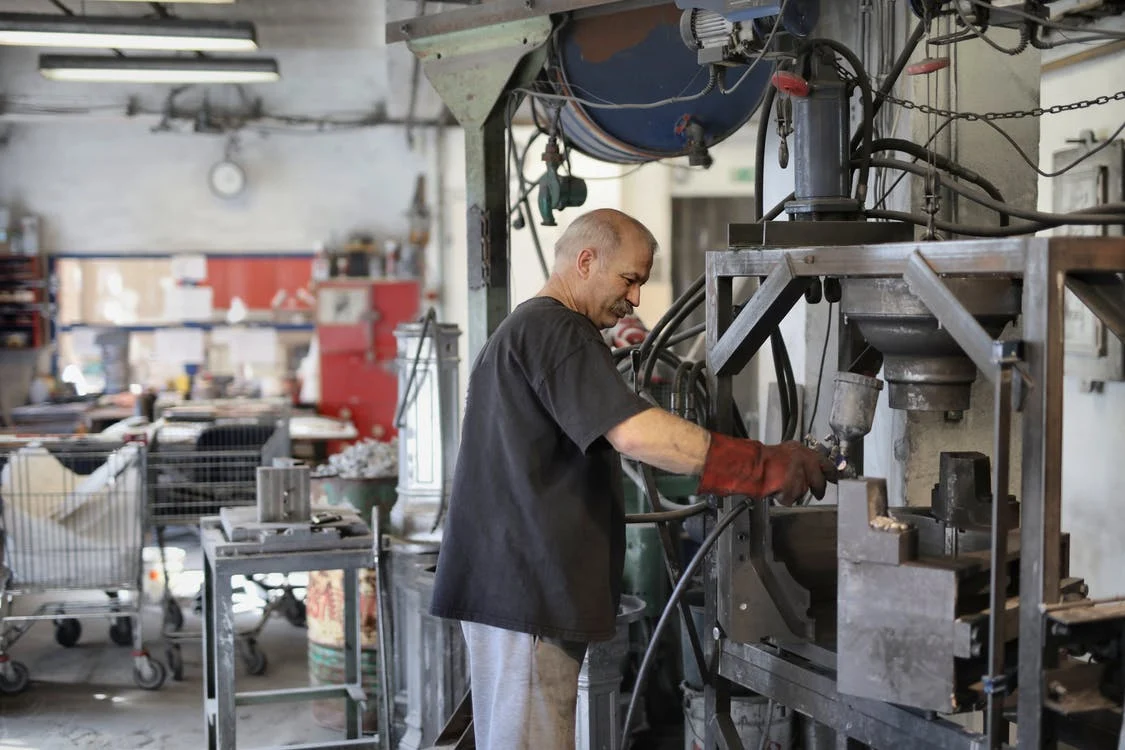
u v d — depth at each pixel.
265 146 11.09
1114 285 2.37
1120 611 2.14
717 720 3.01
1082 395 5.09
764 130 3.34
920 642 2.24
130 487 5.51
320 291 10.50
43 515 5.48
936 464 3.61
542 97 4.16
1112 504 4.88
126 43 7.46
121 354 10.97
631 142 4.18
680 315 3.41
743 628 2.78
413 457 4.75
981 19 2.84
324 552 4.10
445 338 4.75
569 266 2.86
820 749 3.77
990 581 2.20
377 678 4.62
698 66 4.01
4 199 10.94
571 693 2.81
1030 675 2.13
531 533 2.71
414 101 10.11
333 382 10.52
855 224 2.78
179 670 5.82
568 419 2.62
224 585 4.01
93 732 5.07
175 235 11.09
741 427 3.09
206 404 9.93
